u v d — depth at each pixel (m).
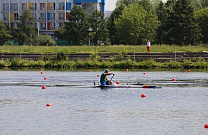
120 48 102.94
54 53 92.75
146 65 86.00
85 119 31.98
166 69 81.94
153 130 28.80
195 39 144.62
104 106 37.53
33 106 37.44
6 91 47.38
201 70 79.00
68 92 46.62
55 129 28.89
